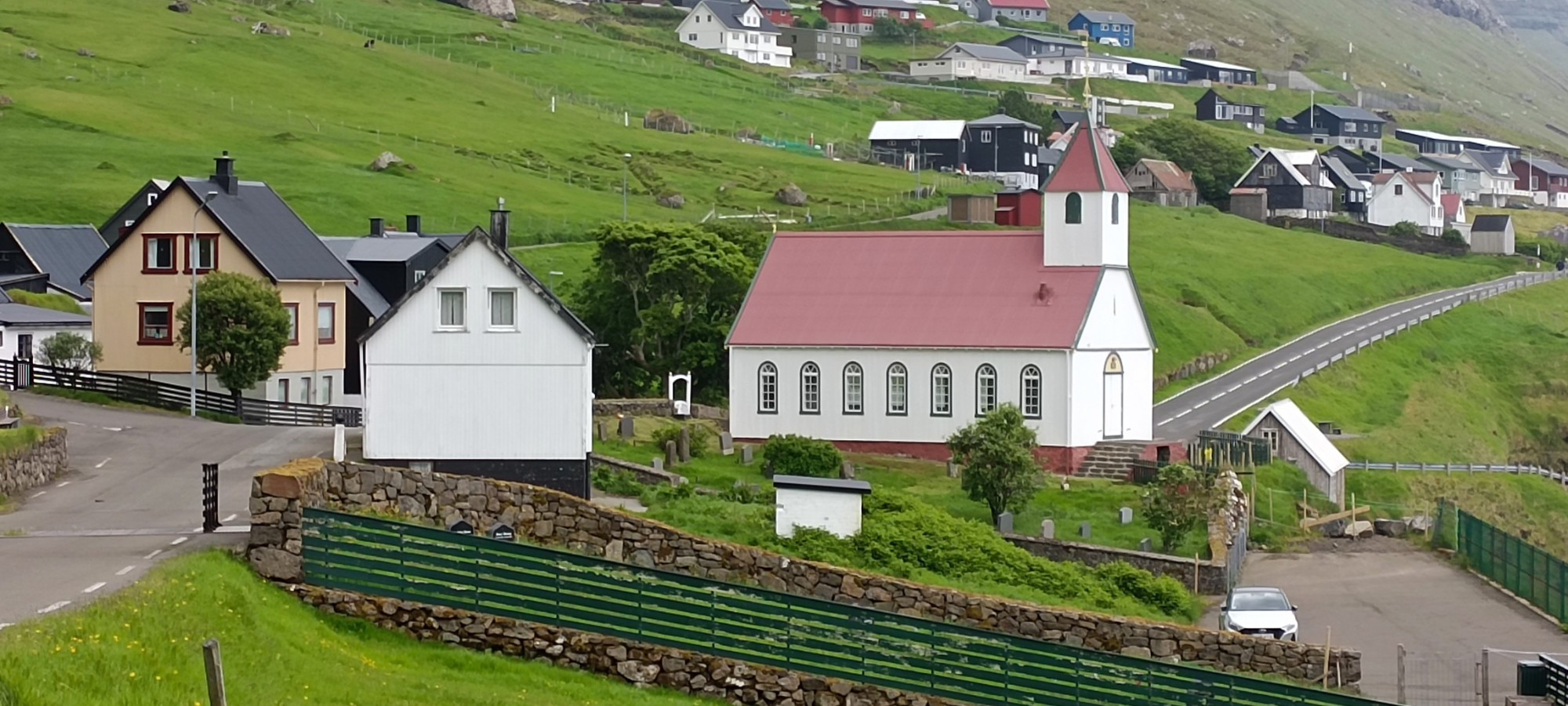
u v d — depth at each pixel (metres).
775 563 42.94
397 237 96.81
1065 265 79.38
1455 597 58.75
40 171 131.50
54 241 101.00
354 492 40.28
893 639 35.59
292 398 80.56
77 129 147.62
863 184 173.62
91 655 26.52
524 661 34.00
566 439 54.16
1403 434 106.62
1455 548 68.06
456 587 34.25
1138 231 157.38
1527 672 43.09
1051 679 36.28
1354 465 91.19
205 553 34.44
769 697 34.69
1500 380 127.12
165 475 52.75
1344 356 119.44
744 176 172.38
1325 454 81.38
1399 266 163.62
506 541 34.69
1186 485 60.19
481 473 53.94
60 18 194.50
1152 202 183.50
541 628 34.25
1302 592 59.47
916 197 168.88
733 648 34.94
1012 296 78.81
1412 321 134.50
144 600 30.03
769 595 35.22
